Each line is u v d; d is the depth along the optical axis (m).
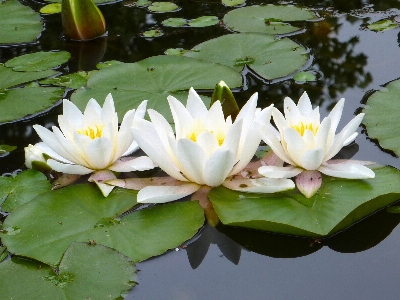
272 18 2.05
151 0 2.18
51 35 2.05
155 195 1.65
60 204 1.65
